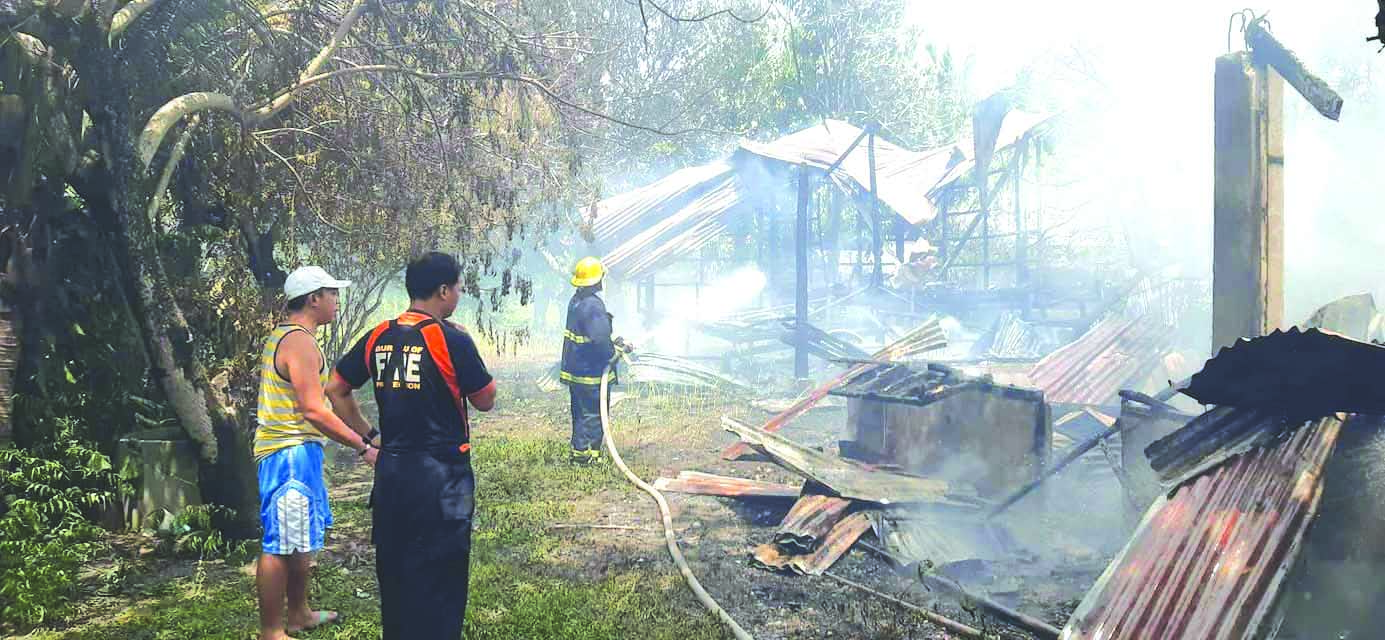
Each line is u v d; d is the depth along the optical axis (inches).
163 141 267.9
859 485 251.0
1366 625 151.6
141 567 216.4
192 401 219.8
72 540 212.7
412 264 149.1
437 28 297.1
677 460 359.6
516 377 643.5
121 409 245.8
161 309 213.6
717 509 281.9
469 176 335.6
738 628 177.2
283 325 165.8
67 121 210.8
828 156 682.8
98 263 234.5
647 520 269.6
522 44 312.2
